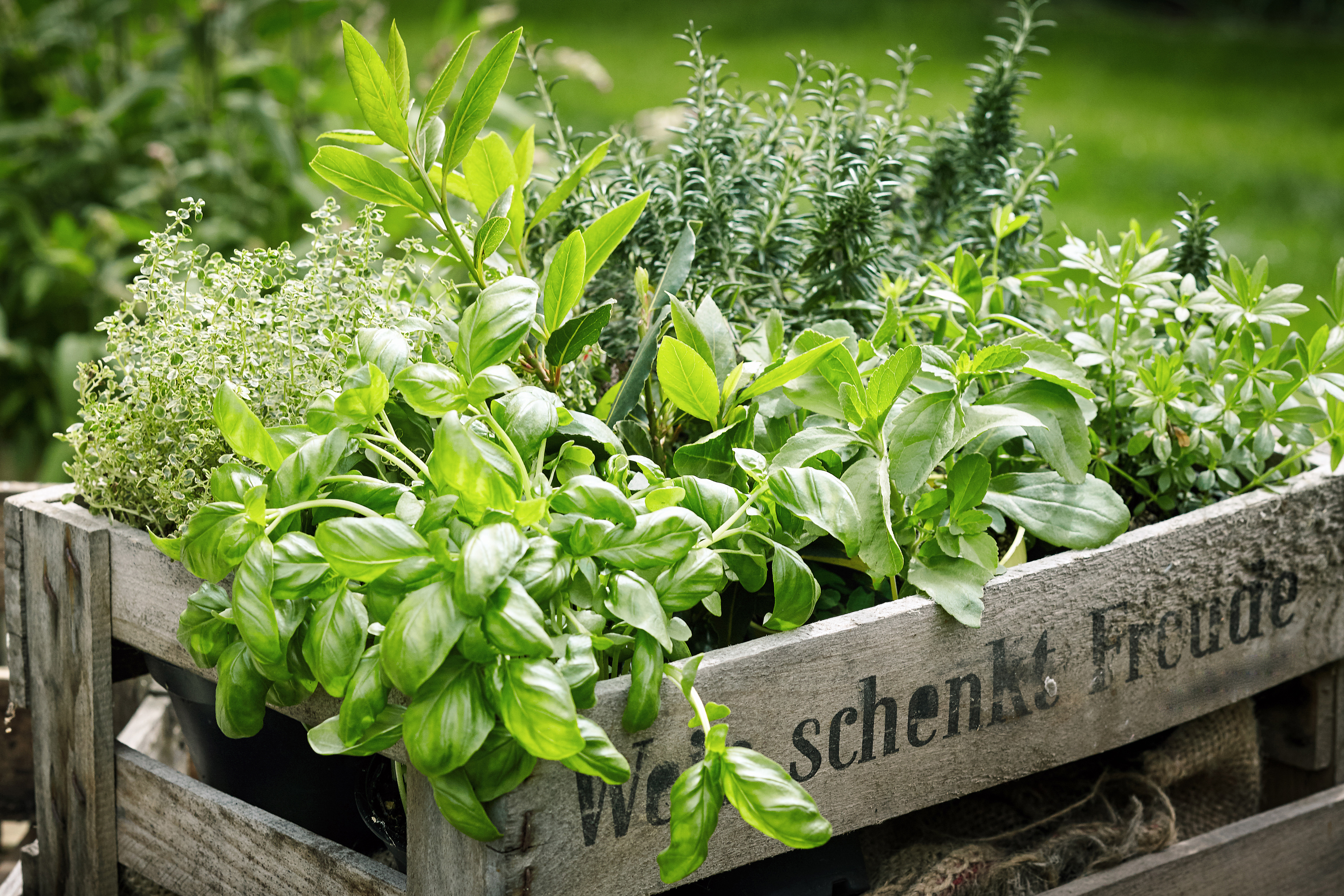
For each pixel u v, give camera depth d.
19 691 1.12
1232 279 1.18
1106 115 6.98
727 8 9.84
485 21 2.70
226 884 1.00
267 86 2.71
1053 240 3.25
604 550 0.77
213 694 1.02
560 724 0.68
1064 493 1.03
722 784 0.74
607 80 2.11
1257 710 1.37
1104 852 1.11
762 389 0.96
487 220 1.01
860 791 0.95
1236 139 6.48
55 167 2.72
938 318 1.19
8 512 1.09
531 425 0.83
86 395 1.02
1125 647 1.08
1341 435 1.15
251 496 0.76
